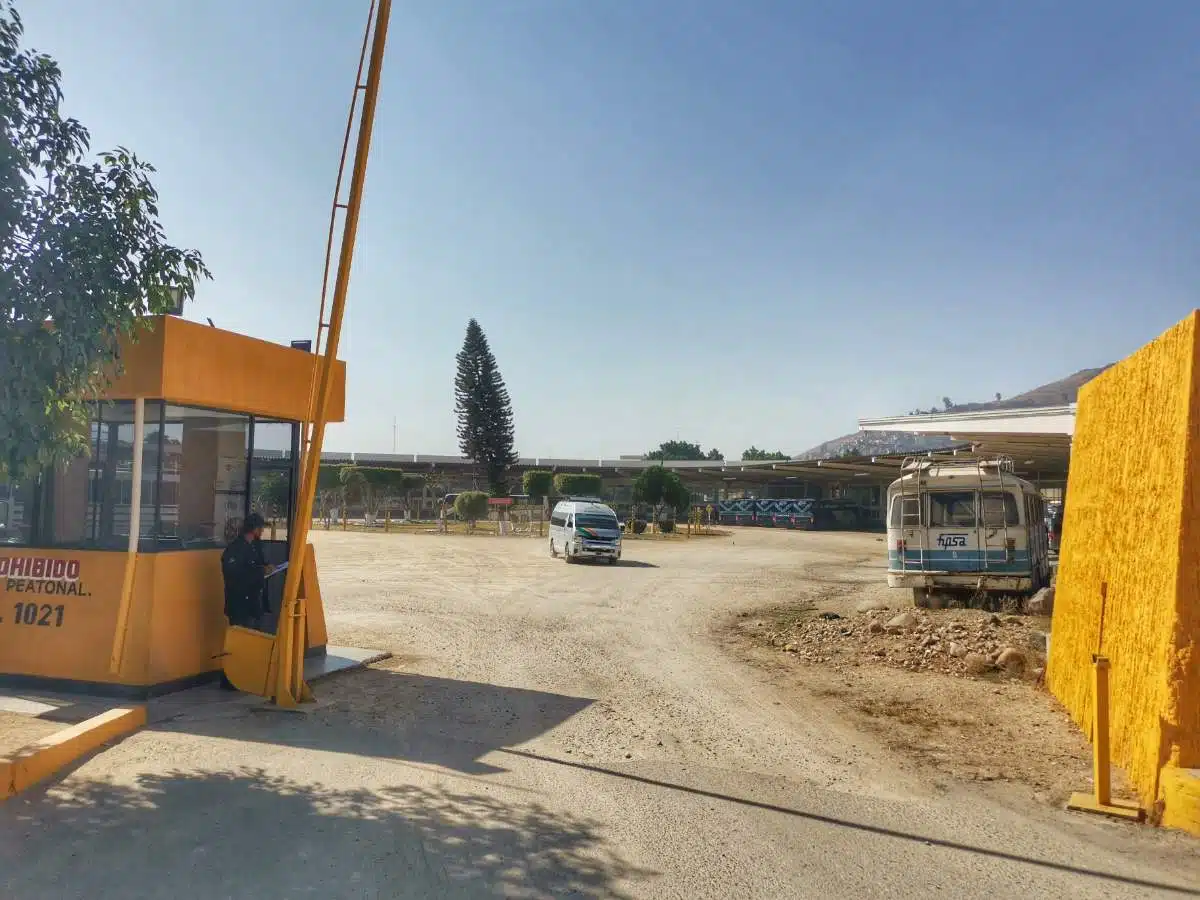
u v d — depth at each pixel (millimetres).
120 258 6578
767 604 18297
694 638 13344
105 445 8492
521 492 80812
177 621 8547
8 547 8664
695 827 5258
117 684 8195
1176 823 5324
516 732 7465
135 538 8281
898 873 4621
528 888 4320
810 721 8117
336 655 10727
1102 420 8211
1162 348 6406
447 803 5539
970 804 5797
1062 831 5289
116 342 6754
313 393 8375
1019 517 16312
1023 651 10859
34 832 4883
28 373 5781
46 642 8453
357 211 7832
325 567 25188
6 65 6031
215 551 9141
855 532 59688
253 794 5594
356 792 5691
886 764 6738
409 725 7559
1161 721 5598
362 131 7727
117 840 4785
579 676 10055
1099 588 7590
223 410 9336
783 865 4699
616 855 4781
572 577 23344
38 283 6000
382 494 61406
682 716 8211
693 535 52469
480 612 15594
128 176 6750
